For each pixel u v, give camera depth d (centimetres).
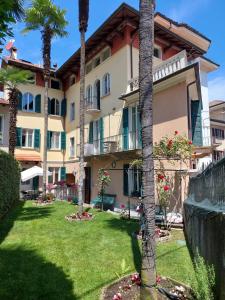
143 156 507
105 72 2039
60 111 2808
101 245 799
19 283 554
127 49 1786
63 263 663
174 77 1318
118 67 1873
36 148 2611
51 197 1941
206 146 1284
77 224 1095
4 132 2150
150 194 494
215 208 489
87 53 2230
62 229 1012
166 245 781
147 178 499
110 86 1966
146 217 486
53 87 2803
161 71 1462
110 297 480
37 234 940
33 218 1224
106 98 2011
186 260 657
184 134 1272
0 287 536
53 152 2689
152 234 478
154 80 1498
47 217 1248
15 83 1923
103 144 1959
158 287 495
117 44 1903
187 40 2088
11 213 1360
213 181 536
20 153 2511
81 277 582
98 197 1856
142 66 520
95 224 1087
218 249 418
